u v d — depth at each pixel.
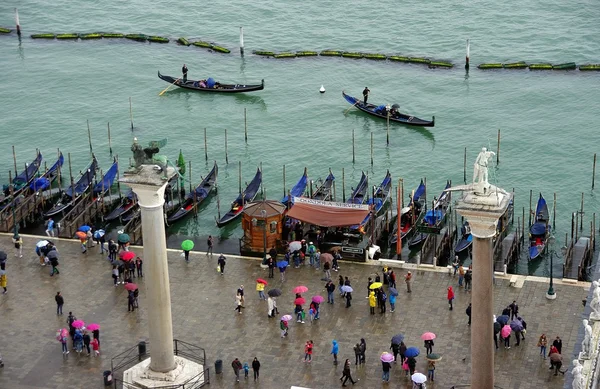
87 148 194.00
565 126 198.00
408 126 199.50
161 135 199.50
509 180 180.12
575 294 133.38
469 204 92.88
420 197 169.12
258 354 123.06
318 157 189.75
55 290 137.50
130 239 152.75
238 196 171.88
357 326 128.25
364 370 119.50
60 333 122.38
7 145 195.62
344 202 167.38
